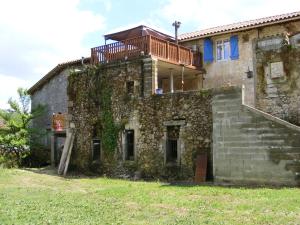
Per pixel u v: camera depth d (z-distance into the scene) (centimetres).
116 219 1023
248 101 2381
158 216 1065
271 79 1908
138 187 1673
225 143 1791
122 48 2348
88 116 2477
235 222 967
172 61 2347
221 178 1789
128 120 2253
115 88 2339
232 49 2473
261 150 1683
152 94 2159
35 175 2220
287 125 1620
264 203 1201
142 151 2169
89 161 2433
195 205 1214
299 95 1827
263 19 2467
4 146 2948
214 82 2550
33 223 976
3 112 3048
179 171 2002
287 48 1873
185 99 2023
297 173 1580
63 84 3244
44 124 3406
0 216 1062
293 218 992
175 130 2061
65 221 998
